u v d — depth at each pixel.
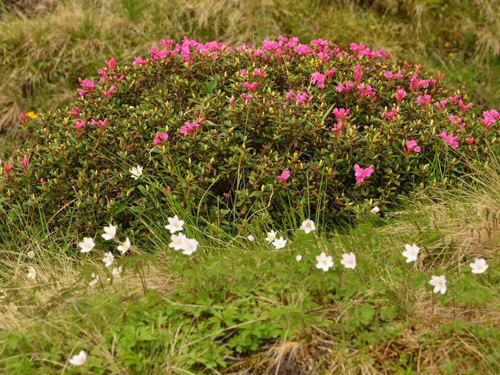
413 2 7.69
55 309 2.85
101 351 2.52
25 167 3.94
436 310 2.73
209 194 4.00
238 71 4.64
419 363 2.45
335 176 3.94
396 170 3.94
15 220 3.98
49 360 2.46
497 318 2.65
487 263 3.08
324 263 2.72
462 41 7.44
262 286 2.86
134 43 7.09
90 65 6.84
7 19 7.46
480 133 4.19
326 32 7.22
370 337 2.57
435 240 3.37
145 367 2.46
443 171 4.13
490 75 7.09
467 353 2.46
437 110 4.36
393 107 4.03
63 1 7.87
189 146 3.85
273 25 7.20
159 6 7.41
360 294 2.84
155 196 3.88
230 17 7.21
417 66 4.96
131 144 4.05
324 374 2.46
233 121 4.01
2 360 2.50
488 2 7.69
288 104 4.12
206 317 2.76
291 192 3.82
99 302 2.83
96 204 3.85
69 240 3.90
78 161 4.08
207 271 2.68
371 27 7.46
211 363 2.50
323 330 2.65
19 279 3.58
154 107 4.36
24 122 4.40
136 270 2.87
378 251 3.23
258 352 2.61
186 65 4.54
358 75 4.32
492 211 3.50
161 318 2.66
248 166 3.87
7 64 6.81
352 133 3.79
